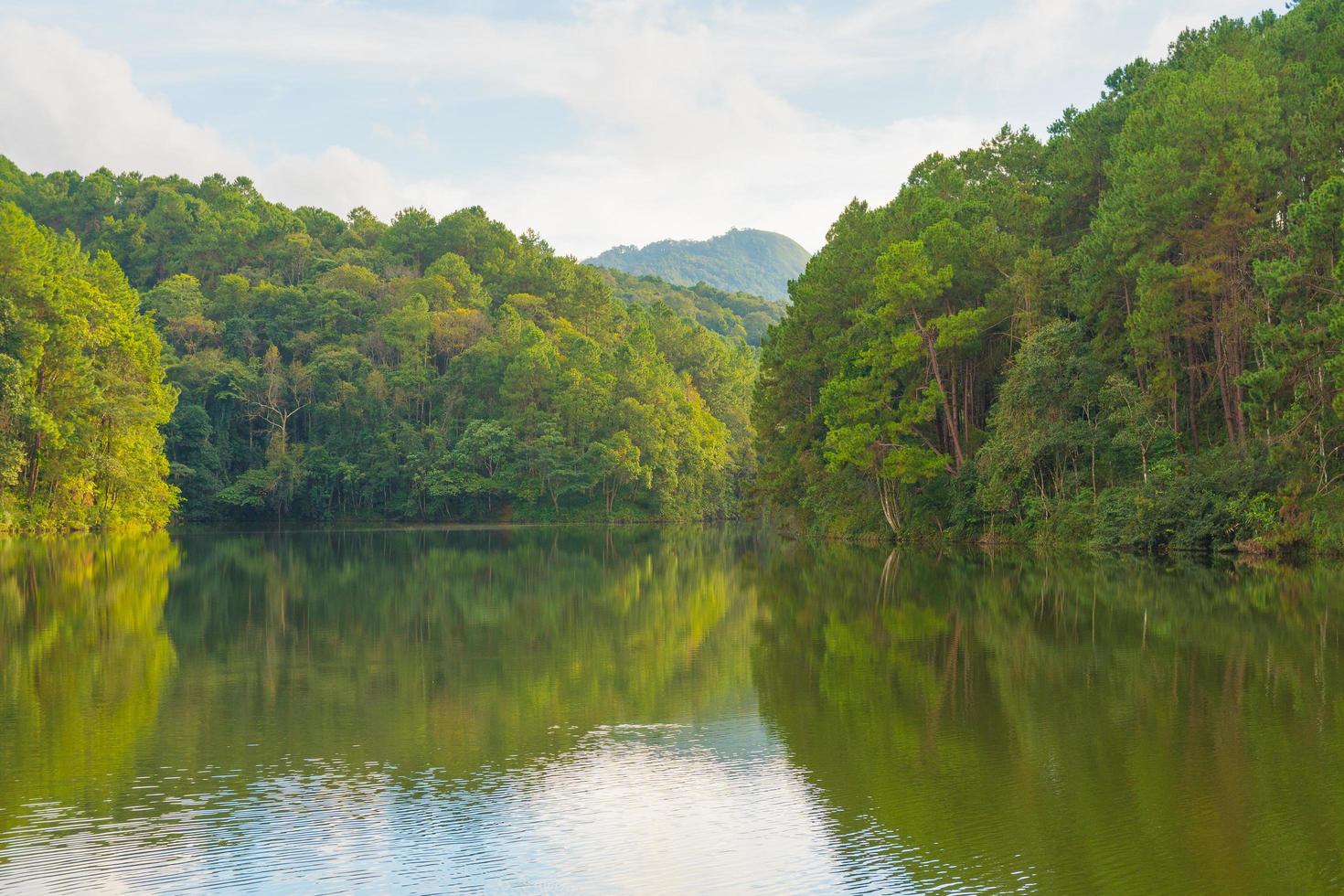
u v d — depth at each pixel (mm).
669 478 140000
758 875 12500
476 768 16812
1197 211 52156
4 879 12391
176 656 27516
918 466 65000
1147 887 12000
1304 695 21125
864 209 81875
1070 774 16094
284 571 55312
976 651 27031
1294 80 56031
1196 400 59438
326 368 140000
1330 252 45812
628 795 15406
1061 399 58000
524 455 137500
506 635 31438
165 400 97438
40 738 18703
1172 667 24297
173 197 183250
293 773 16578
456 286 172250
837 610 36156
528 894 12000
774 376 89125
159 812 14695
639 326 152000
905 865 12734
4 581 47531
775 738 18547
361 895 11977
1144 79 70312
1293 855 12812
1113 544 55250
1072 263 61625
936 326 65375
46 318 80938
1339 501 46781
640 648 28609
